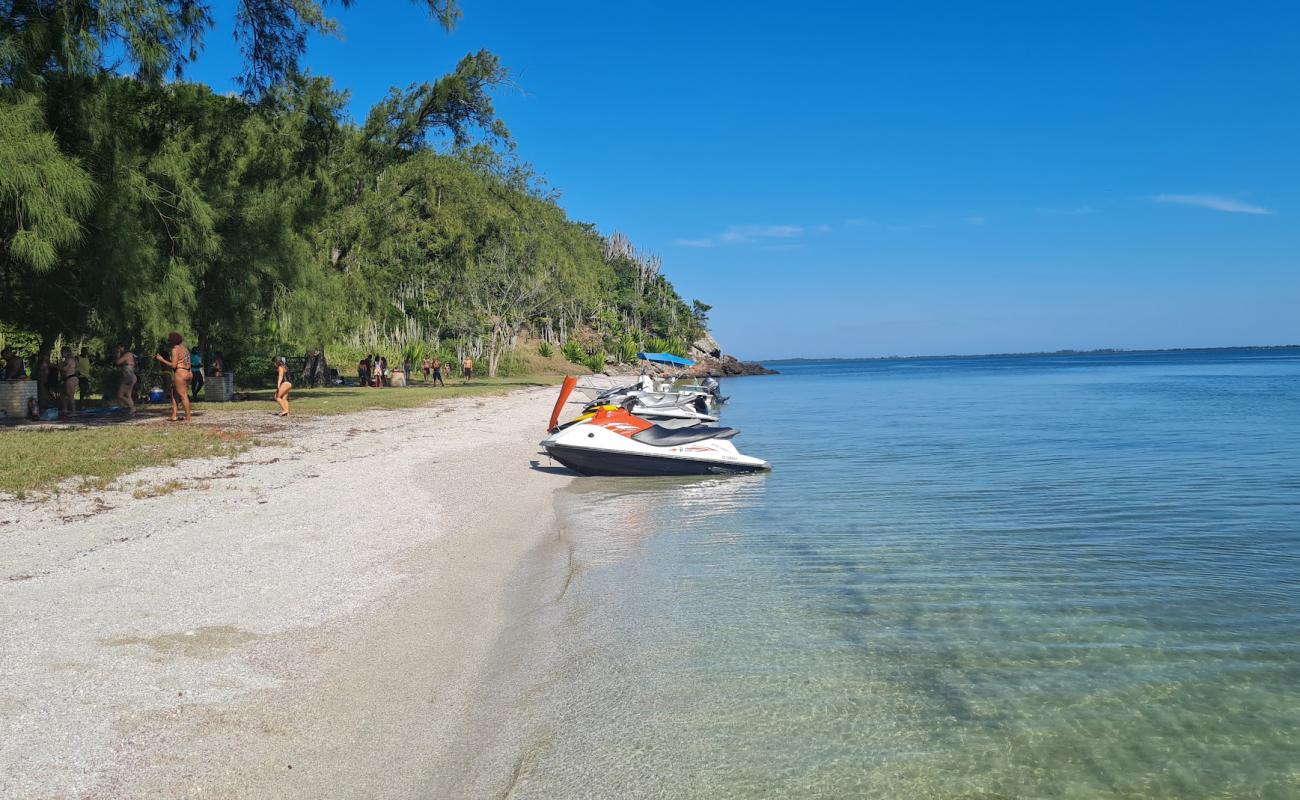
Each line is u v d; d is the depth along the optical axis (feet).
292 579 24.47
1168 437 74.43
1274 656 19.42
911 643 20.11
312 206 91.61
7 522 29.84
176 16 59.77
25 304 66.28
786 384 254.88
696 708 16.35
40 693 15.96
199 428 59.67
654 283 461.37
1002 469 53.52
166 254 70.13
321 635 19.93
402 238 130.11
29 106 52.16
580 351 295.89
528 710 16.16
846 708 16.43
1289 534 32.83
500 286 218.38
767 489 45.27
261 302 87.20
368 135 120.78
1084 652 19.65
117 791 12.64
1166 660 19.15
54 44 54.54
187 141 75.05
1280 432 78.18
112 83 61.31
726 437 53.16
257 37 64.28
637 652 19.36
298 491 38.40
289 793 12.88
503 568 27.12
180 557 26.22
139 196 63.16
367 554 27.89
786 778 13.76
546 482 47.19
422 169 131.34
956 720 15.99
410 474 45.83
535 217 213.25
